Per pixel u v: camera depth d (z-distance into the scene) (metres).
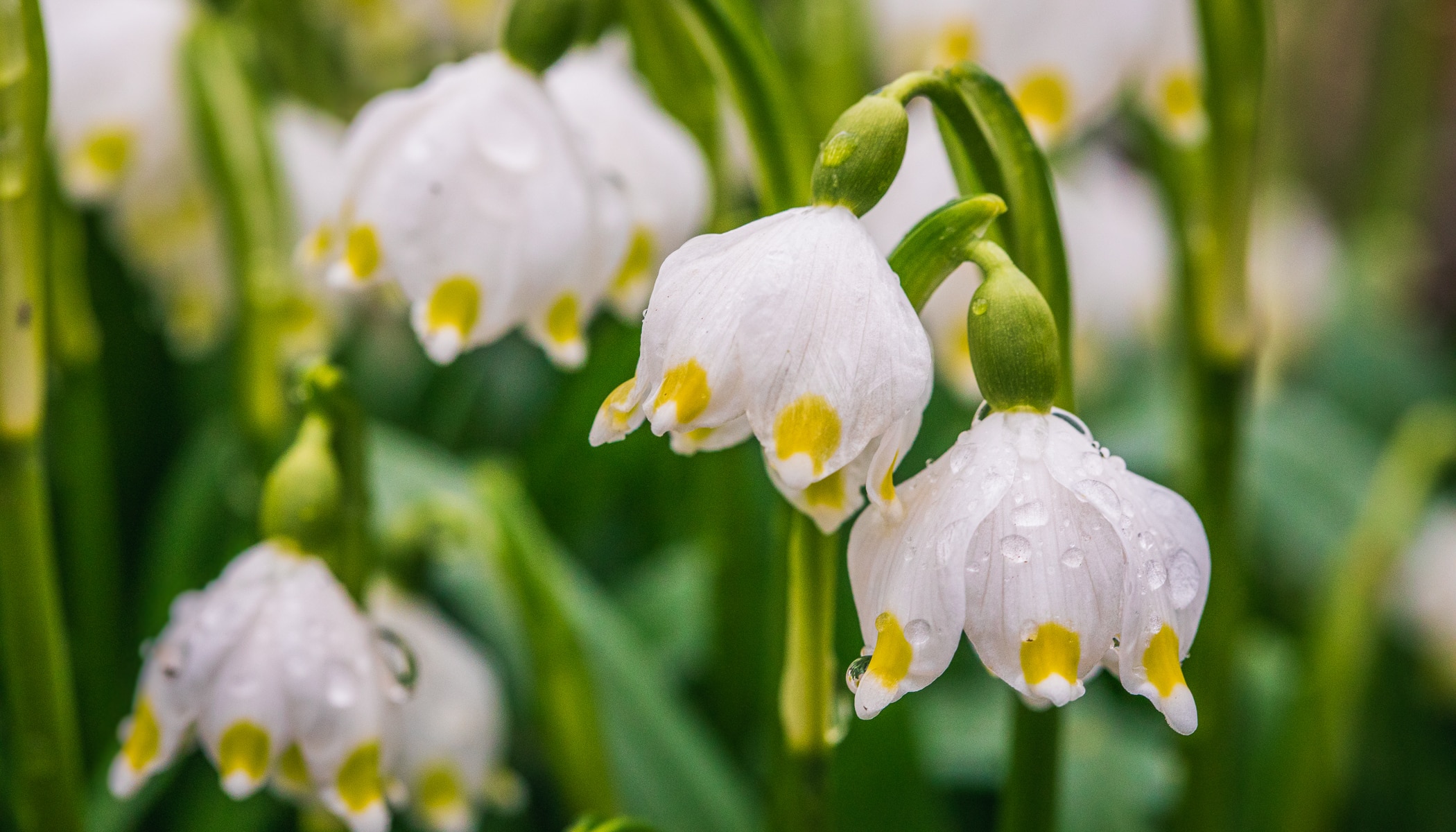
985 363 0.29
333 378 0.33
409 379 0.58
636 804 0.38
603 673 0.38
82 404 0.42
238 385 0.40
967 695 0.45
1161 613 0.29
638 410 0.29
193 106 0.39
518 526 0.36
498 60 0.33
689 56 0.37
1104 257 0.48
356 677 0.32
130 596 0.51
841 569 0.37
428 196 0.32
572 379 0.47
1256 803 0.43
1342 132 0.96
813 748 0.32
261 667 0.32
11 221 0.32
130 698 0.46
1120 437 0.54
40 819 0.34
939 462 0.29
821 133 0.44
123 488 0.52
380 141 0.32
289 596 0.32
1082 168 0.53
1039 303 0.29
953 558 0.28
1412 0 0.69
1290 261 0.66
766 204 0.33
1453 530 0.54
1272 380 0.62
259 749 0.32
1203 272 0.35
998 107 0.30
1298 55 0.82
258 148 0.39
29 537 0.33
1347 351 0.69
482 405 0.57
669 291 0.29
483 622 0.45
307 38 0.48
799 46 0.46
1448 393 0.68
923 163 0.36
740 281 0.28
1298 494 0.54
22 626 0.33
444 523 0.36
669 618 0.47
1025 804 0.33
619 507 0.53
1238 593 0.36
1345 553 0.44
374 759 0.32
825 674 0.31
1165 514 0.29
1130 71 0.34
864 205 0.29
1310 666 0.42
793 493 0.30
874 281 0.29
